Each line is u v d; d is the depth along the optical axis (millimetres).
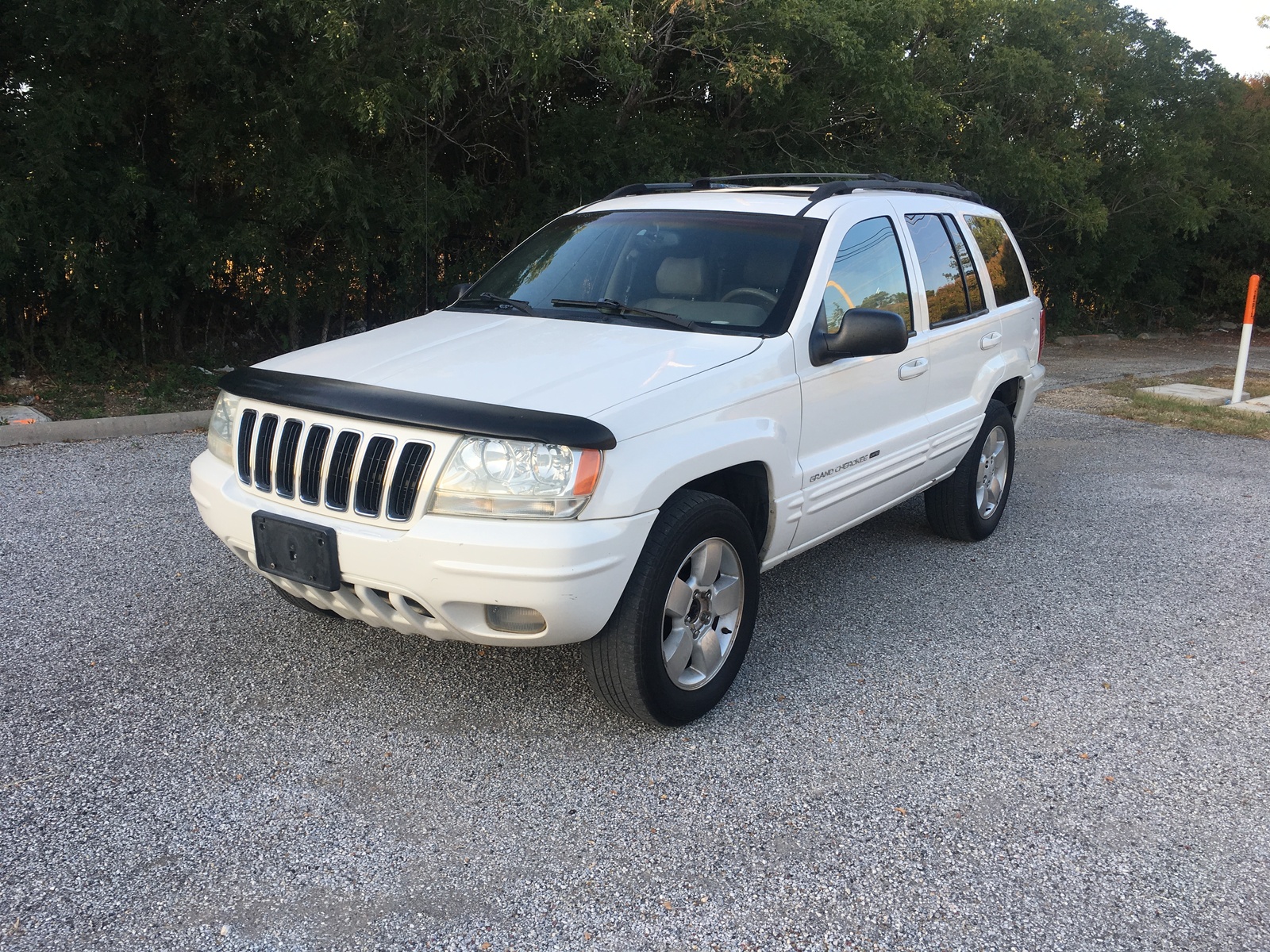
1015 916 2566
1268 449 8594
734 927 2498
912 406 4613
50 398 8414
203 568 4809
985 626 4500
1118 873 2750
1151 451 8461
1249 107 22000
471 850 2779
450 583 2914
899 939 2467
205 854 2717
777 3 9891
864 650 4211
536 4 8125
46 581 4594
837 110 11992
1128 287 21578
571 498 2900
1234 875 2758
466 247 11344
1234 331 22766
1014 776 3240
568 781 3139
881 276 4398
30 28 7676
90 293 8672
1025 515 6387
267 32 8773
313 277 9719
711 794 3086
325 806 2957
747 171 11898
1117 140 17688
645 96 10883
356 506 3059
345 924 2469
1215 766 3338
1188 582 5156
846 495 4156
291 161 8812
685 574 3408
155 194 8539
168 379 9047
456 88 8617
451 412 2941
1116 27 18375
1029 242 18406
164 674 3748
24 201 7801
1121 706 3756
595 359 3367
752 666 4027
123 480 6230
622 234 4363
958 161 14102
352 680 3758
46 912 2463
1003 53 13281
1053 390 12000
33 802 2914
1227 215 22062
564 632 2992
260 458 3312
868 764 3287
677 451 3158
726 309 3867
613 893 2611
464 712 3551
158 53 8375
